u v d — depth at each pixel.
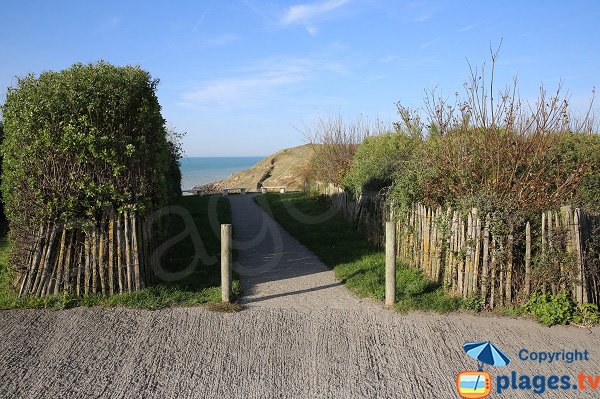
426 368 5.26
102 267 6.89
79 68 7.15
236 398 4.69
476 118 8.15
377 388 4.88
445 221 7.42
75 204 6.81
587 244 6.64
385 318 6.48
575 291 6.57
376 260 9.41
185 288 7.53
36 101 6.75
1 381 4.83
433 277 7.82
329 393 4.78
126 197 7.01
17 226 6.98
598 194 8.25
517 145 7.71
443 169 8.40
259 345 5.71
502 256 6.63
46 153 6.79
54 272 6.82
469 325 6.29
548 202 7.17
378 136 16.73
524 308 6.59
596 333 6.10
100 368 5.16
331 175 19.23
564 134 8.44
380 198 10.77
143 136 7.24
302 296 7.41
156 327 6.13
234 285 7.64
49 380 4.89
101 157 6.84
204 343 5.75
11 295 6.88
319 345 5.73
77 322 6.19
